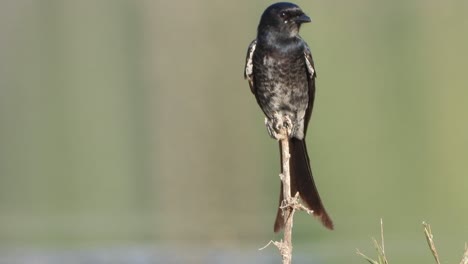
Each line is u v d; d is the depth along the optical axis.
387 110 23.70
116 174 20.45
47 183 20.03
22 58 30.44
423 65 26.97
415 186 18.16
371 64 27.28
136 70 29.36
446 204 16.88
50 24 32.66
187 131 23.03
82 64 29.84
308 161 9.56
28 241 15.41
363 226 15.37
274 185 18.94
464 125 22.41
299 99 10.12
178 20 32.25
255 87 10.26
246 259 14.12
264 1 32.09
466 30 29.73
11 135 23.80
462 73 26.23
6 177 20.27
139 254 14.49
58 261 14.12
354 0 31.05
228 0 32.28
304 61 10.07
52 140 23.45
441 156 19.84
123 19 32.75
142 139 23.19
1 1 33.06
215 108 25.05
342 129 22.45
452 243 13.85
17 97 27.19
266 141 22.39
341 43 29.02
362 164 19.62
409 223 15.42
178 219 16.58
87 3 33.50
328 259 13.41
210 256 14.25
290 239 7.61
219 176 19.66
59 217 17.11
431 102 23.88
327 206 17.11
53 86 28.22
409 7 31.03
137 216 17.00
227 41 30.73
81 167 21.05
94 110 25.80
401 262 12.87
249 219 16.41
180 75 28.30
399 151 20.66
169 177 19.75
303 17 9.95
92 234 15.67
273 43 9.96
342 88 25.69
